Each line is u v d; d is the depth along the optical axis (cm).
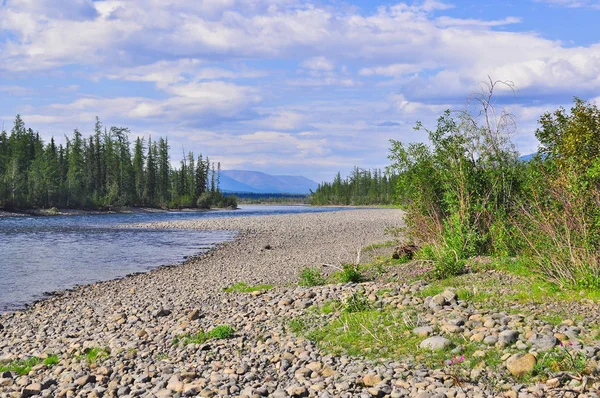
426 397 654
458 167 1884
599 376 654
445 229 1858
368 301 1200
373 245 2927
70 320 1478
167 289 1948
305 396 722
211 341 1054
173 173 14288
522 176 1789
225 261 2834
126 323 1344
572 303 993
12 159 10288
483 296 1118
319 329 1054
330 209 14188
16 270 2603
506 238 1639
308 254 2859
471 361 757
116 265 2798
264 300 1442
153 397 762
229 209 14438
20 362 1050
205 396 744
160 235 4778
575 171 1280
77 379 872
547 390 638
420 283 1362
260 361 899
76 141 12150
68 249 3559
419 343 867
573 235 1194
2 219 7606
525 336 809
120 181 12281
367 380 732
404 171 2050
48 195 9838
